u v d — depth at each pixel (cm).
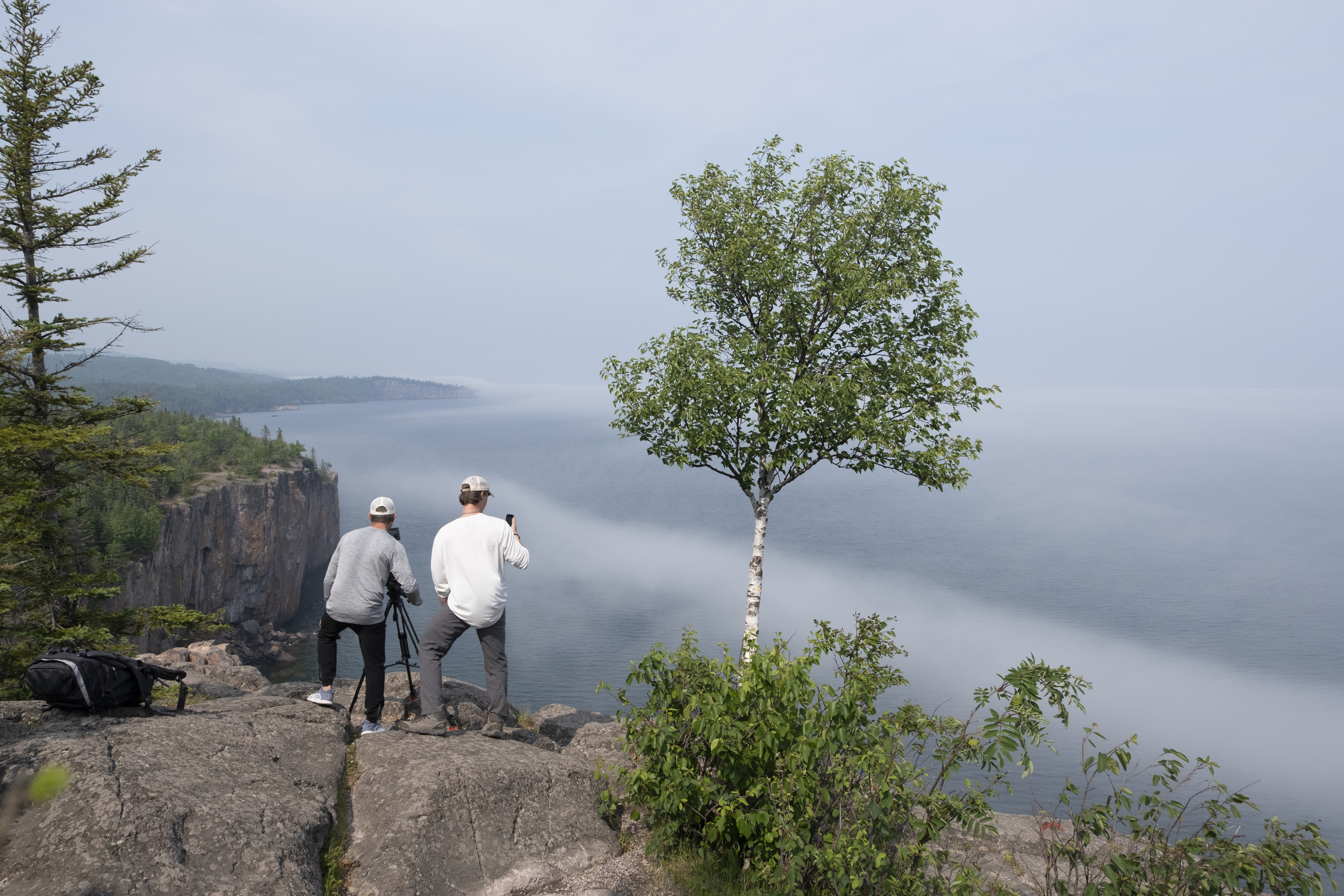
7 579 1366
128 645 1384
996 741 416
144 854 348
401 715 663
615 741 657
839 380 1110
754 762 487
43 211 1422
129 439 1491
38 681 479
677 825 480
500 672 609
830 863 420
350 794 491
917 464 1157
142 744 452
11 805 371
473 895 423
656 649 512
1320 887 349
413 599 593
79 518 1596
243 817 399
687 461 1223
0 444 1243
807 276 1253
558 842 478
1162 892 386
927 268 1253
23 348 1345
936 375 1157
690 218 1327
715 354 1203
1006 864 542
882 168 1277
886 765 430
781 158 1327
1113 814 410
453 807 460
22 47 1454
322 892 390
